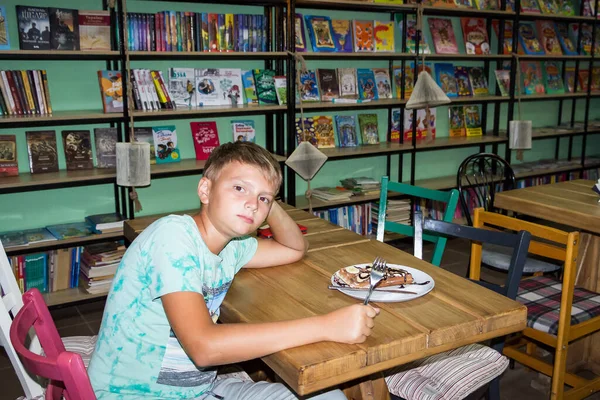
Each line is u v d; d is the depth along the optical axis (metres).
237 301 1.44
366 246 1.92
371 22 4.18
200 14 3.45
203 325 1.14
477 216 2.24
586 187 3.06
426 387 1.62
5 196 3.27
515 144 4.43
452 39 4.66
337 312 1.21
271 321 1.32
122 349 1.24
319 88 4.06
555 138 5.71
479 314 1.36
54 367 0.90
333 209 4.13
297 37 3.88
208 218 1.31
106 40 3.22
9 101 3.03
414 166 4.36
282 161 3.77
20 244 3.07
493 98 4.73
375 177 4.66
